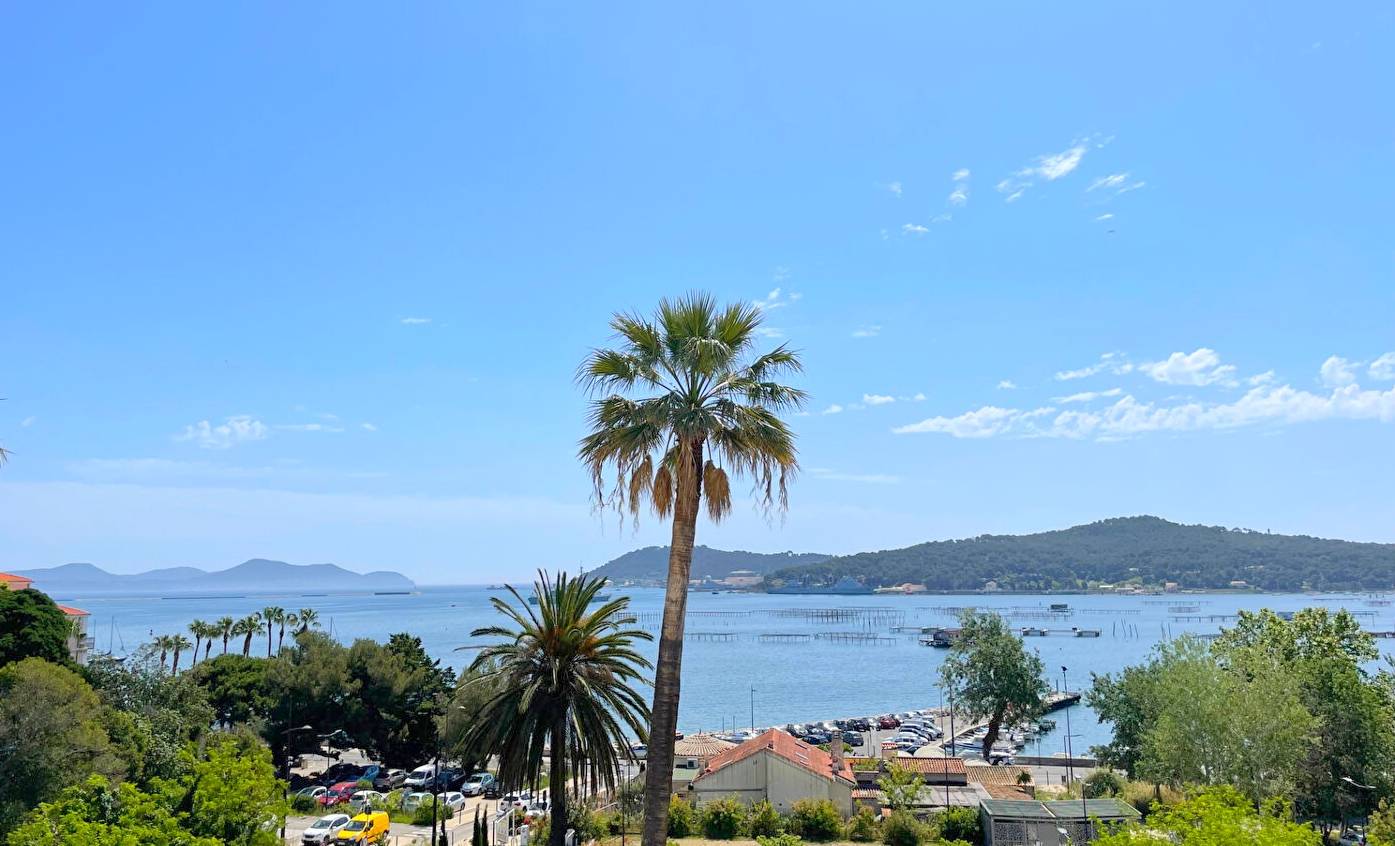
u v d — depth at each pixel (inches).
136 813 786.8
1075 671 7268.7
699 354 790.5
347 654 3206.2
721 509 822.5
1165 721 1993.1
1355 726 1972.2
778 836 1852.9
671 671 771.4
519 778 1066.7
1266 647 2207.2
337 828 2017.7
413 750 3189.0
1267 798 1737.2
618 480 822.5
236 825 903.1
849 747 3732.8
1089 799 2112.5
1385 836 1556.3
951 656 3526.1
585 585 1108.5
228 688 2999.5
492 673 1091.3
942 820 2036.2
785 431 813.9
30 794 1371.8
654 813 753.6
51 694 1486.2
